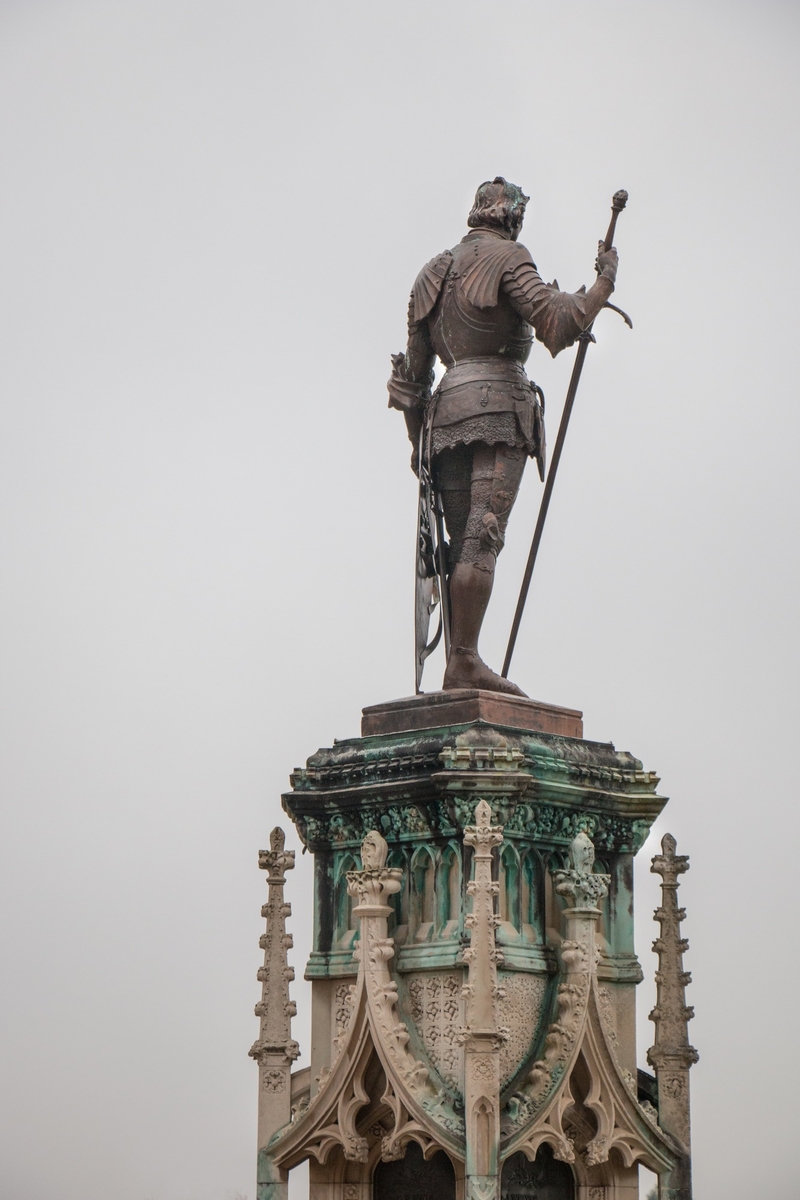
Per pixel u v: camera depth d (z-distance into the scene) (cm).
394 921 4803
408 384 5169
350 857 4925
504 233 5153
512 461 4984
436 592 5109
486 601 4984
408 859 4812
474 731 4703
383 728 4944
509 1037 4644
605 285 4819
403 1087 4550
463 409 4944
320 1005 4925
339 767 4900
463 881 4662
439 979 4678
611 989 4947
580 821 4909
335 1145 4753
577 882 4712
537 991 4744
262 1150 4831
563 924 4822
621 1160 4822
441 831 4734
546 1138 4584
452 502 5044
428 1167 4747
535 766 4734
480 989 4469
